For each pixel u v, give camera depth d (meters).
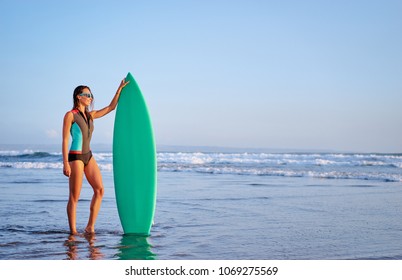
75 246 4.82
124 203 5.62
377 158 27.59
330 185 11.97
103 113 5.82
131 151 5.72
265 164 24.19
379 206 7.98
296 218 6.67
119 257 4.43
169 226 6.01
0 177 14.18
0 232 5.52
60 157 28.62
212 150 105.75
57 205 7.87
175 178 14.27
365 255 4.59
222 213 7.09
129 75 5.94
